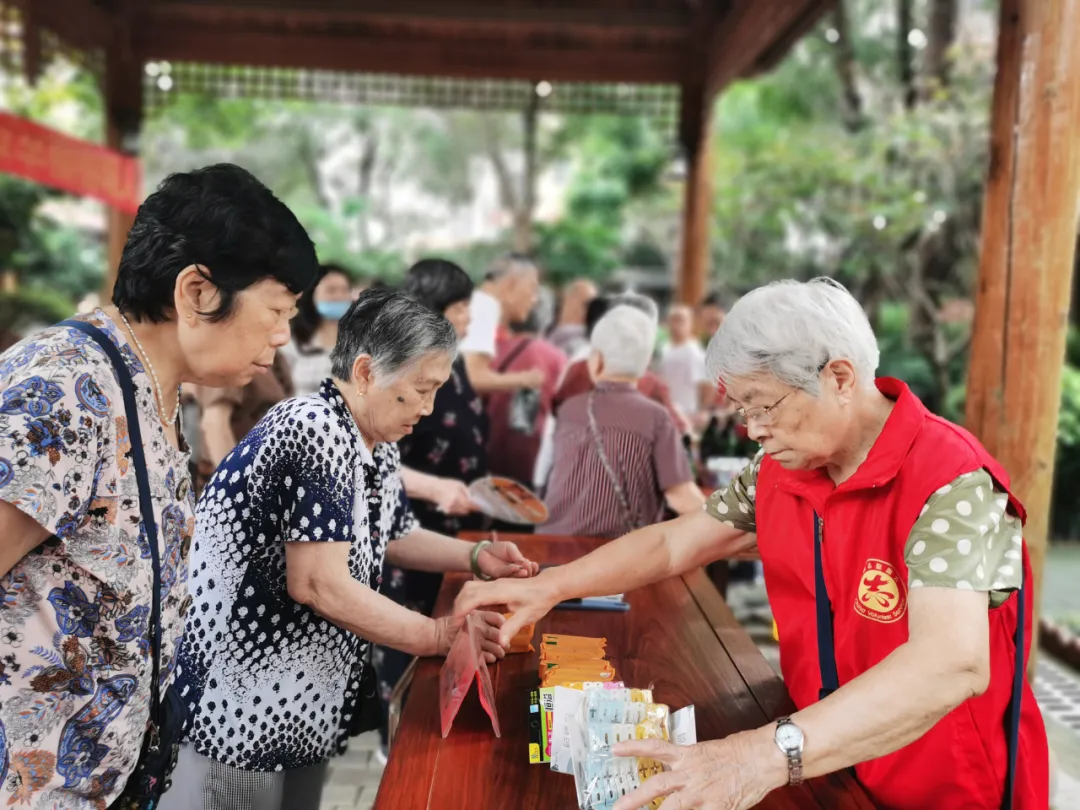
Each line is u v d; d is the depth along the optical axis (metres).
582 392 3.16
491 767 1.40
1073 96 2.80
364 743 3.43
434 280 3.21
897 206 8.83
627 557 1.80
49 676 1.19
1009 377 2.99
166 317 1.25
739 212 11.67
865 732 1.21
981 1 12.98
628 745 1.22
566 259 19.83
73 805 1.23
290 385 3.07
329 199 28.95
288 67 8.27
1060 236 2.89
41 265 11.95
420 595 2.94
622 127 21.05
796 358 1.34
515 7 7.77
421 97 8.80
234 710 1.67
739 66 7.18
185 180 1.23
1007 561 1.33
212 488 1.67
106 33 7.82
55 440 1.12
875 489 1.41
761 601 4.95
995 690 1.42
